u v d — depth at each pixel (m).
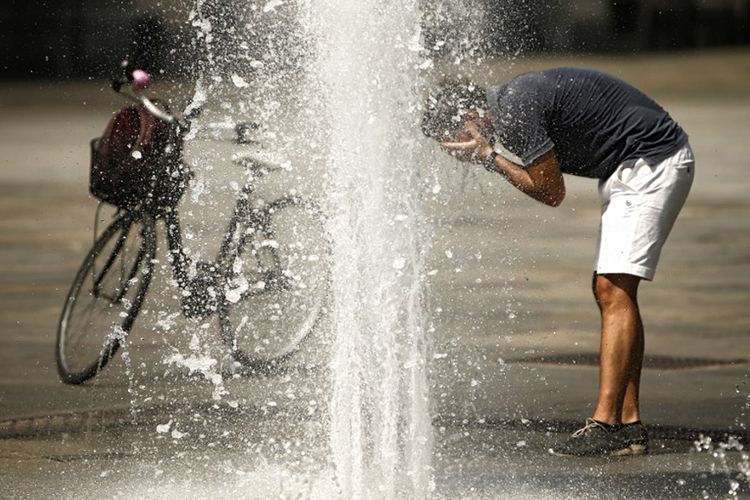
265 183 18.16
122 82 18.48
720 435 15.18
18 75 126.31
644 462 13.94
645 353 20.52
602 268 14.41
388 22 13.87
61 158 62.66
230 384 18.08
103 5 88.81
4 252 32.84
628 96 14.30
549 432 15.30
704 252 32.34
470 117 14.12
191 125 17.55
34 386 18.22
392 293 13.51
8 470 13.74
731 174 52.19
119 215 19.14
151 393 17.50
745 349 20.70
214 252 18.73
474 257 29.39
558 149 14.47
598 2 140.38
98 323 18.77
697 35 148.88
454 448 14.45
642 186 14.24
